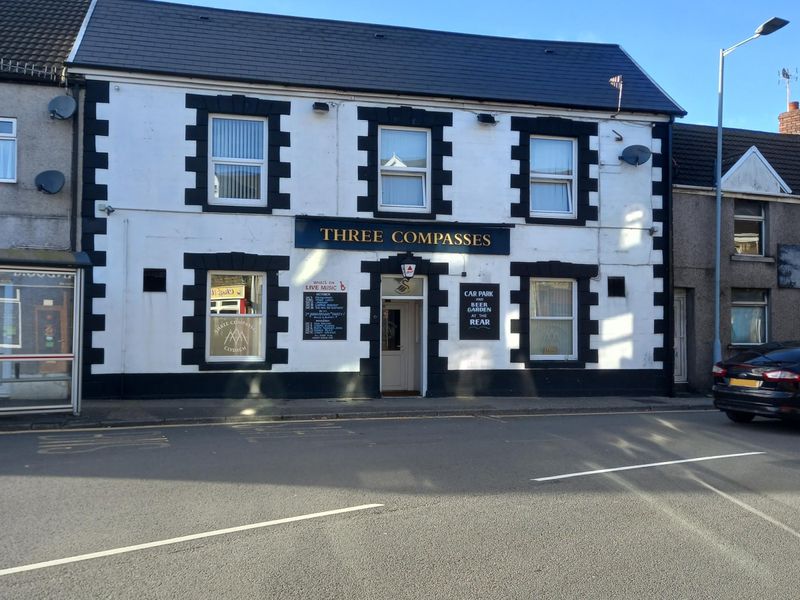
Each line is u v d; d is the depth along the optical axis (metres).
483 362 15.49
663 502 6.82
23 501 6.57
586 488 7.32
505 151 15.80
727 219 17.81
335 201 14.86
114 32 14.91
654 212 16.58
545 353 16.22
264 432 10.89
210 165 14.45
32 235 13.55
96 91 13.84
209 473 7.81
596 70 17.91
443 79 16.00
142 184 13.97
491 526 6.00
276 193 14.58
